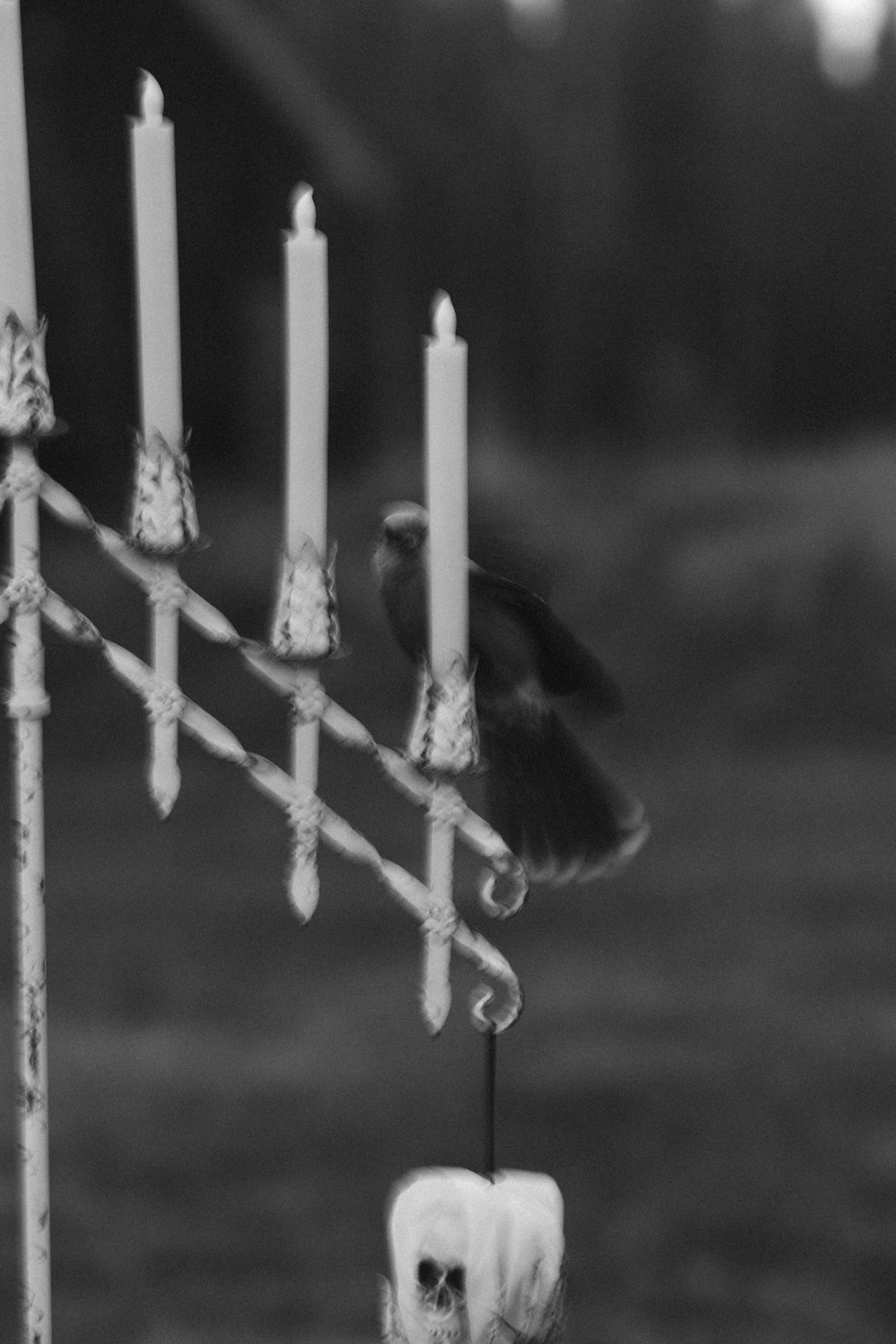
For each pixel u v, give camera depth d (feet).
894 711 76.89
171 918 51.67
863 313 170.91
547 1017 41.78
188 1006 43.86
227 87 101.09
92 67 93.61
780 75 176.14
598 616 85.92
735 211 169.78
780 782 68.44
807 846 58.59
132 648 77.71
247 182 104.63
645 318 163.73
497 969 10.27
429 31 162.30
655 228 167.43
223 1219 30.48
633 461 123.34
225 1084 37.83
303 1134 34.47
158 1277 28.25
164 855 59.21
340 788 66.64
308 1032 41.52
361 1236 29.94
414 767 10.11
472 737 10.01
